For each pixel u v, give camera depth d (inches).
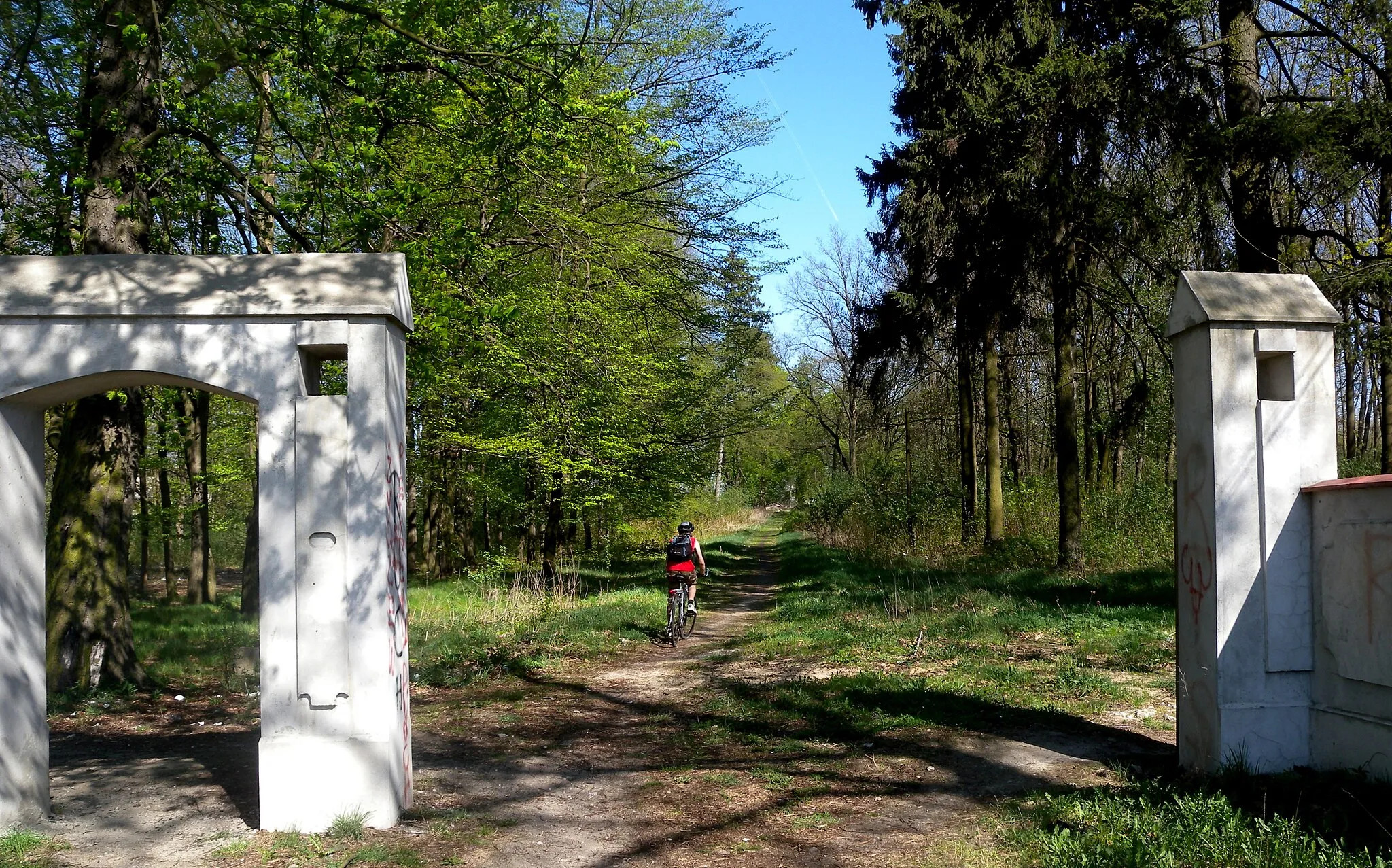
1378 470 694.5
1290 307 219.6
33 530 204.2
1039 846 176.9
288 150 423.8
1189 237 487.5
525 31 340.2
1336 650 206.2
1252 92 462.3
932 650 394.9
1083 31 534.3
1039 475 1042.7
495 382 632.4
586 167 588.4
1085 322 794.2
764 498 3336.6
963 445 909.2
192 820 202.8
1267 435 216.5
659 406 781.3
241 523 932.0
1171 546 650.8
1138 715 281.1
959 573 703.1
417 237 419.8
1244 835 165.3
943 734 269.4
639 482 832.3
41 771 203.9
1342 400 983.6
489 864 179.8
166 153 371.9
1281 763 212.4
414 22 340.2
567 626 534.0
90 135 360.2
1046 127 543.8
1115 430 674.8
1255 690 214.1
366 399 199.6
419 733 295.0
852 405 1541.6
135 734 293.9
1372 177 464.8
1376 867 149.6
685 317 794.8
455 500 917.2
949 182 670.5
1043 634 424.5
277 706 198.1
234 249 528.7
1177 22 464.4
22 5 238.2
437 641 469.4
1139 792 204.2
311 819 196.2
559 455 640.4
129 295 198.5
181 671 397.1
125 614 364.8
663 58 732.0
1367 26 445.7
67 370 196.9
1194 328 223.8
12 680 196.9
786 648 436.1
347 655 197.9
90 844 187.9
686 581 522.6
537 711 329.1
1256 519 216.1
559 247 570.3
